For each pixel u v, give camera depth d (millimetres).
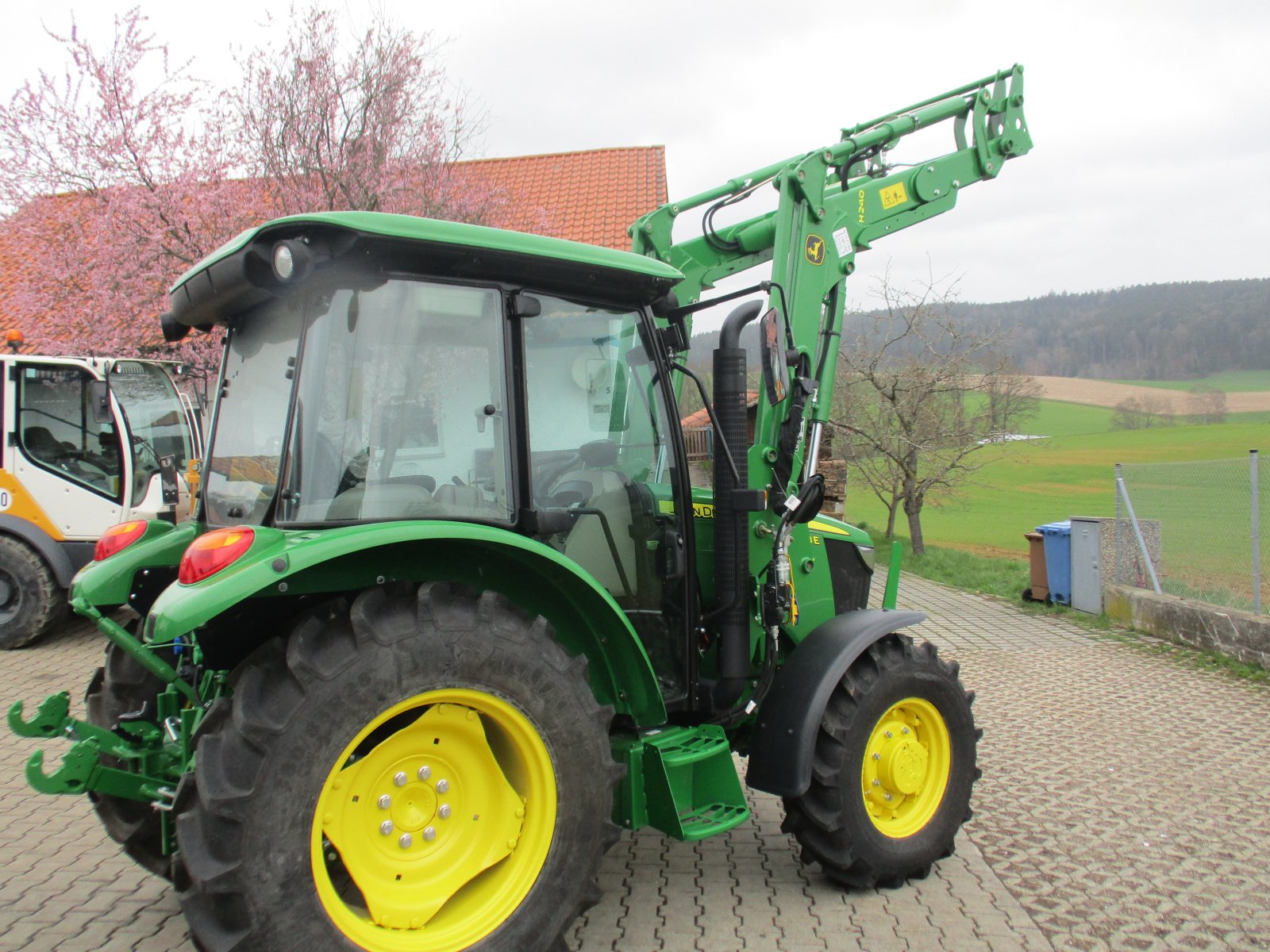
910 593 12430
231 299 3217
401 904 2730
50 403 8500
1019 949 3201
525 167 20188
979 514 27047
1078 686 7211
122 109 11148
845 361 16750
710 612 3850
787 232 4066
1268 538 8547
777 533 3730
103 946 3246
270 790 2449
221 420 3457
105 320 10812
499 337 3164
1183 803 4668
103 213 10867
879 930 3330
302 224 2779
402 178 11625
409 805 2812
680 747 3385
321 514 2822
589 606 3141
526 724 2832
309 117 11242
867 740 3596
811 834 3561
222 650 2945
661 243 4887
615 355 3529
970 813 3939
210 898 2441
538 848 2867
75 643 8617
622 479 3543
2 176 11047
